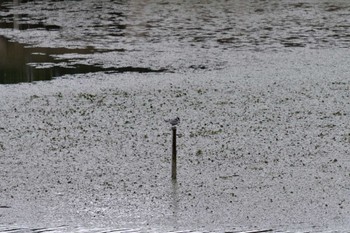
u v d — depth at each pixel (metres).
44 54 157.00
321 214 61.41
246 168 74.56
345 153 79.94
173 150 70.62
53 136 87.38
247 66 138.25
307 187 68.44
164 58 148.50
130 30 193.12
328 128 91.00
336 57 146.88
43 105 104.12
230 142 84.56
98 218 60.69
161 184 69.50
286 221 59.81
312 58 146.25
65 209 62.84
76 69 137.12
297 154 79.62
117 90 114.88
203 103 105.06
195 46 165.00
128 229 58.12
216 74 129.38
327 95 110.12
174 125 70.44
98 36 183.12
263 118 96.19
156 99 107.81
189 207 63.25
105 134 88.25
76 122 94.19
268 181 70.25
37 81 124.81
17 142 84.88
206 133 88.50
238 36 181.12
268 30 192.00
